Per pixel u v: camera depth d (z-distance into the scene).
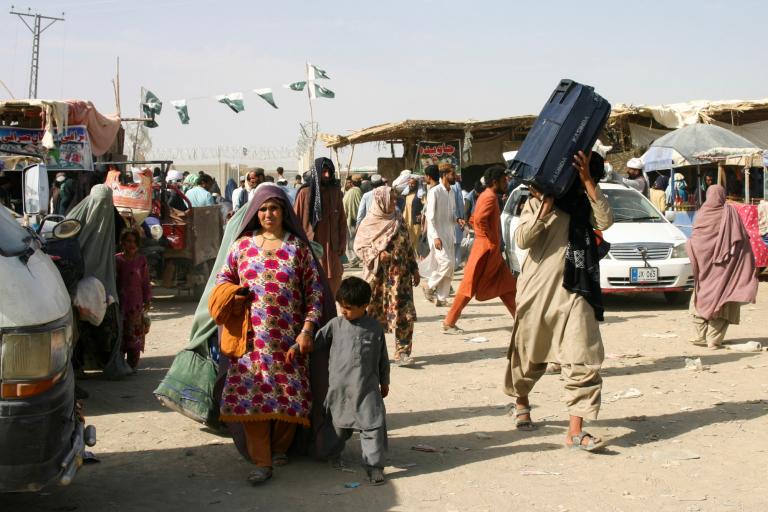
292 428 5.68
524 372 6.29
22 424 3.95
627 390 7.73
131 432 6.52
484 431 6.46
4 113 15.69
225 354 5.42
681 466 5.58
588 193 5.76
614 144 26.38
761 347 9.65
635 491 5.11
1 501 4.96
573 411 5.93
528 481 5.32
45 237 7.21
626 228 13.11
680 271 12.59
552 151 5.77
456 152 27.42
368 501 4.99
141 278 8.80
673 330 10.97
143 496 5.09
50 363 4.10
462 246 18.03
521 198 14.73
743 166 20.16
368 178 30.59
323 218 8.72
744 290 9.52
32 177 6.23
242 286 5.48
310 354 5.61
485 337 10.65
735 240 9.49
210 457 5.89
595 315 5.88
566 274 5.81
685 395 7.57
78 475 5.49
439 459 5.80
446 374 8.52
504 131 28.45
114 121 17.09
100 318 7.14
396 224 8.81
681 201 19.84
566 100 5.91
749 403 7.23
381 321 8.93
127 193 12.43
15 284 4.14
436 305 13.60
